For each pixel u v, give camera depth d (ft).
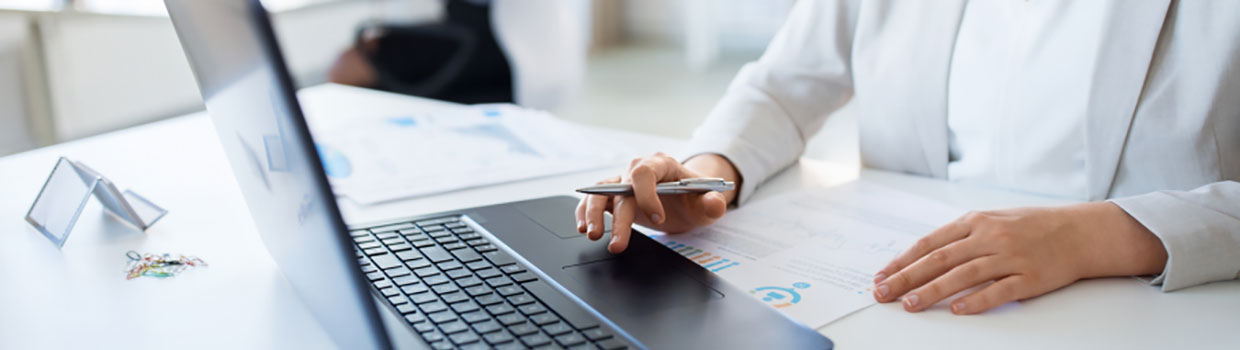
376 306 1.39
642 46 19.56
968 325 1.96
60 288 2.19
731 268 2.31
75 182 2.57
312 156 1.31
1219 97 2.62
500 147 3.67
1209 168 2.69
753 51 18.48
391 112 4.37
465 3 8.46
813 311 2.02
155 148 3.66
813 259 2.37
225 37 1.49
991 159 3.20
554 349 1.70
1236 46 2.57
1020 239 2.15
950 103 3.28
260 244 2.51
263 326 1.95
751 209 2.86
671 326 1.83
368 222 2.59
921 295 2.03
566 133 3.91
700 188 2.52
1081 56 2.88
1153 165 2.78
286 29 11.21
